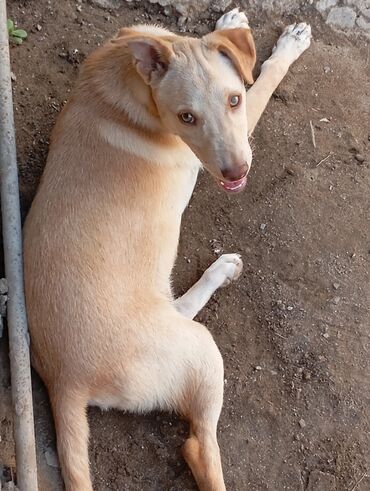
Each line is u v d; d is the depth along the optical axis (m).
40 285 0.98
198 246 1.22
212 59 0.94
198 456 1.03
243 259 1.22
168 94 0.94
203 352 1.03
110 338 0.97
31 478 0.97
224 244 1.23
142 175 1.02
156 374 1.00
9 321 1.00
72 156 1.01
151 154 1.03
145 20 1.35
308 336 1.18
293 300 1.20
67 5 1.32
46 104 1.24
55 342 0.97
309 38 1.34
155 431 1.10
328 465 1.12
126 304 1.00
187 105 0.93
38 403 1.06
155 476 1.08
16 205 1.05
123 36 0.95
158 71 0.95
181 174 1.08
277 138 1.30
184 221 1.23
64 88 1.26
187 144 0.99
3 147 1.06
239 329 1.18
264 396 1.14
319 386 1.16
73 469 0.98
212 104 0.92
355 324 1.20
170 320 1.02
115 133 1.01
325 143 1.31
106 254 0.99
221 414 1.12
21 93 1.23
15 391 0.98
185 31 1.36
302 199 1.26
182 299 1.13
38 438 1.04
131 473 1.07
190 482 1.07
